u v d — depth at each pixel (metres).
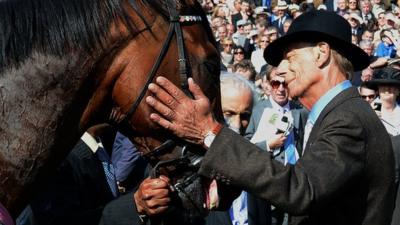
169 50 2.11
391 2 14.88
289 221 2.71
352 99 2.61
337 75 2.68
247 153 2.28
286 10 13.41
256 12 13.38
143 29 2.09
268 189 2.32
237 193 2.37
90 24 2.07
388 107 5.89
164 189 2.24
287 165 2.41
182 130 2.13
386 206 2.58
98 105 2.10
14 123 2.02
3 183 2.01
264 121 4.66
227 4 14.23
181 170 2.23
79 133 2.11
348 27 2.71
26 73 2.04
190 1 2.17
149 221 2.56
